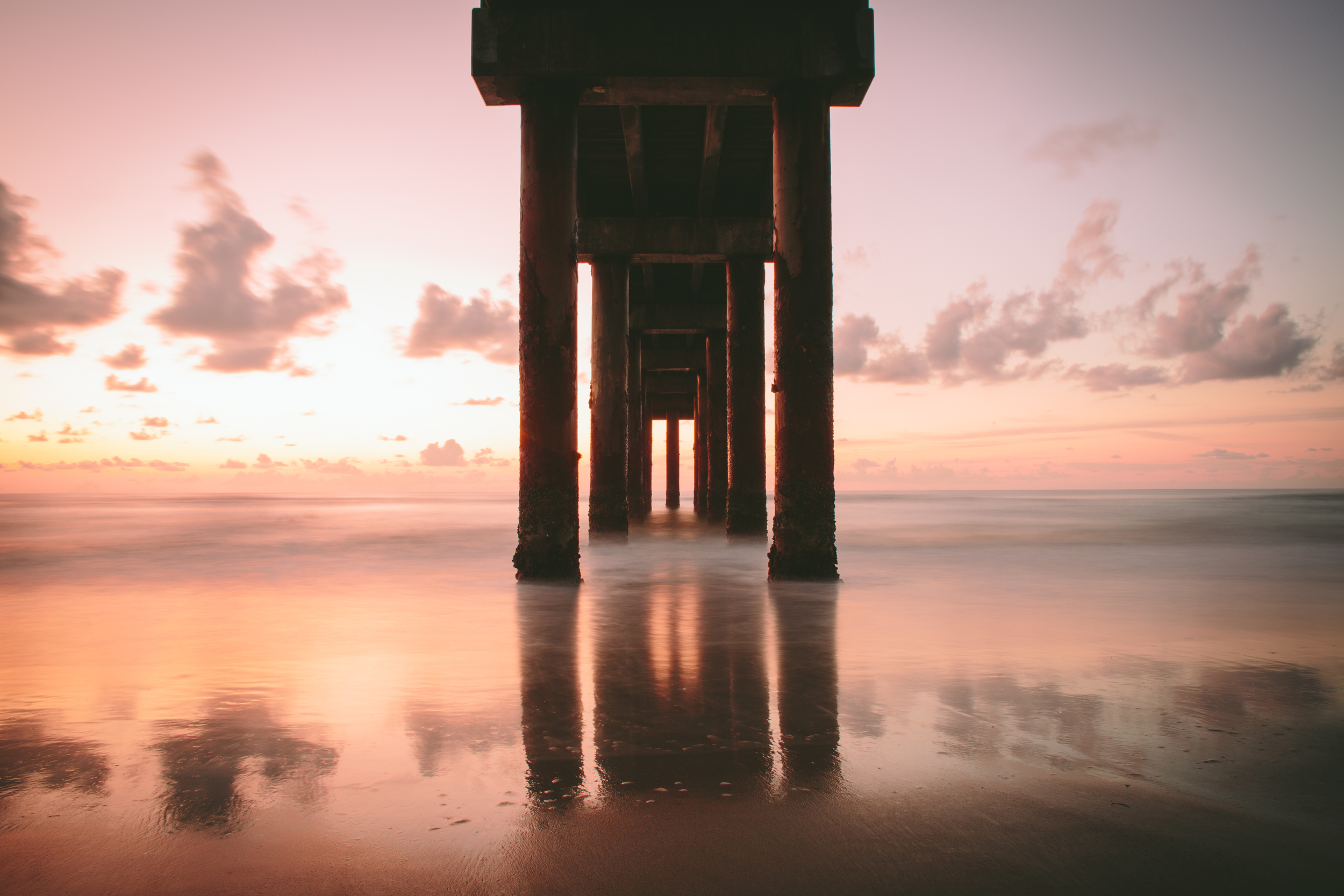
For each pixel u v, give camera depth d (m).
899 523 30.89
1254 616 7.91
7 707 4.62
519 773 3.43
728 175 17.72
